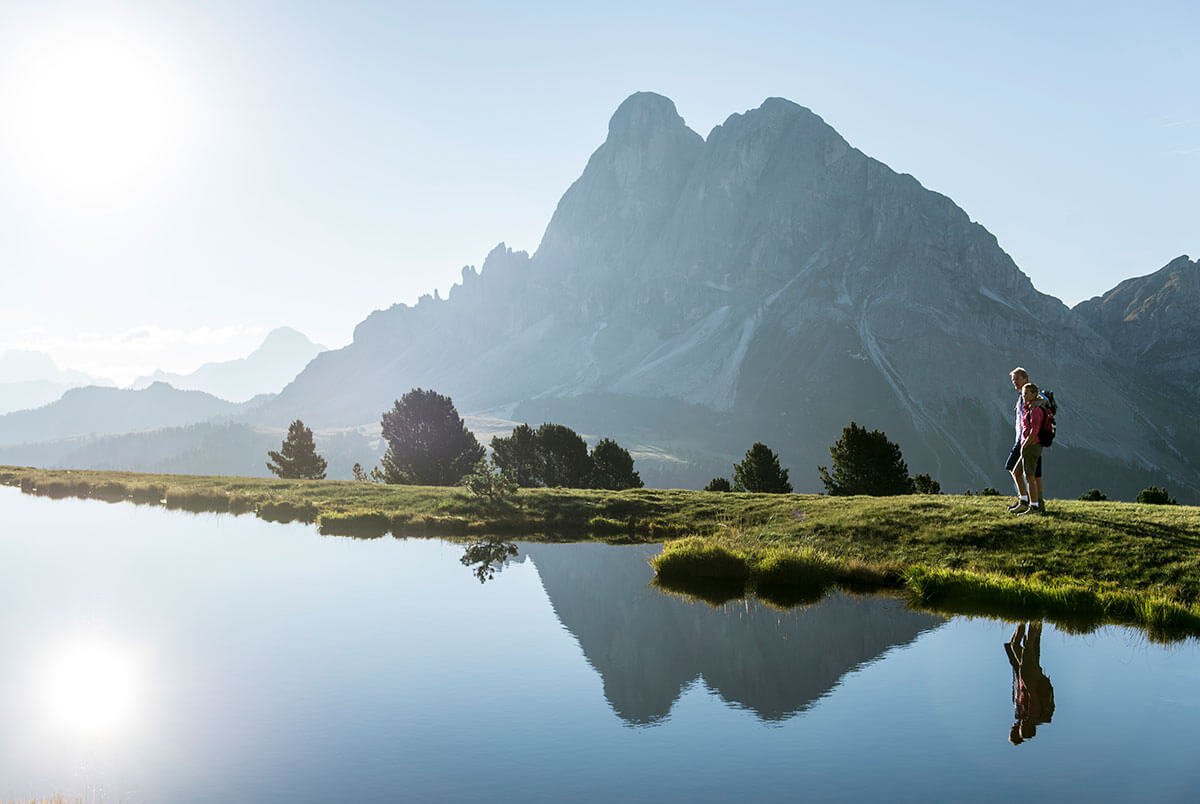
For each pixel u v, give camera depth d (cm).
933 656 1608
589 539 3422
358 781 975
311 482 5609
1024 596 2088
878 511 3056
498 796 934
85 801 917
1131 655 1617
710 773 1009
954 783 980
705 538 3130
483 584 2331
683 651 1633
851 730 1176
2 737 1130
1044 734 1164
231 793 944
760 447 7888
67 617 1859
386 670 1458
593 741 1122
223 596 2109
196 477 6197
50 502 4506
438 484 7900
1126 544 2345
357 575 2442
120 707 1233
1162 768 1034
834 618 1958
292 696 1314
